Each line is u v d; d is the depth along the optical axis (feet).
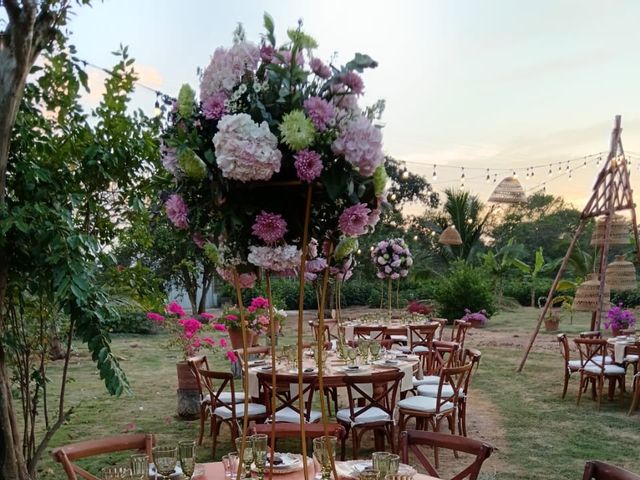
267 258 5.84
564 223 116.06
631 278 33.91
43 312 13.48
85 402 24.43
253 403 18.37
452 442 9.63
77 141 13.07
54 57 13.24
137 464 7.72
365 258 65.51
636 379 23.03
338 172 5.87
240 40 6.33
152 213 14.12
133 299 14.57
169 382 28.76
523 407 23.56
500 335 46.50
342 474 8.81
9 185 12.21
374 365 18.85
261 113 5.82
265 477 8.55
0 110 11.31
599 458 17.21
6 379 12.19
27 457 13.60
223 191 5.92
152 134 13.37
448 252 70.90
